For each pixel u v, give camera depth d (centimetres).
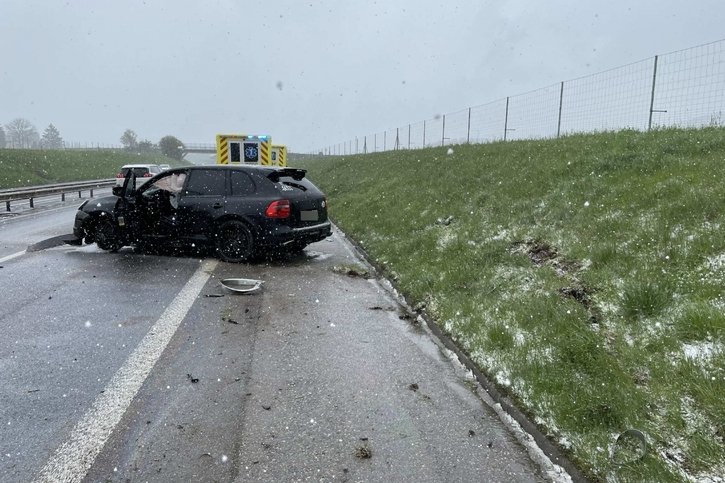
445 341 471
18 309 545
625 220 589
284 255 904
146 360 408
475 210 901
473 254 667
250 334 475
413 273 664
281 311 554
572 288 492
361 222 1179
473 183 1114
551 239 640
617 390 314
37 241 1023
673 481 239
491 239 719
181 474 259
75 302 575
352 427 310
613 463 259
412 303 589
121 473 260
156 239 861
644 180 697
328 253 941
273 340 461
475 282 586
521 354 389
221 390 356
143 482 253
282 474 261
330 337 475
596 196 714
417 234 890
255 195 821
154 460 271
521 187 913
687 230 502
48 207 1922
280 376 382
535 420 310
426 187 1273
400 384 377
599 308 443
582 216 662
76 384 363
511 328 445
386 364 414
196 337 464
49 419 314
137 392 351
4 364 398
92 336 463
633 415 290
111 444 287
